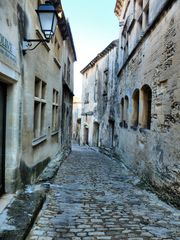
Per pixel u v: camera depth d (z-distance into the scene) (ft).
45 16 16.19
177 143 16.51
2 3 12.46
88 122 74.79
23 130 17.02
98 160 41.81
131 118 31.99
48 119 27.61
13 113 15.37
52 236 11.46
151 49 22.98
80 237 11.52
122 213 15.23
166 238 11.71
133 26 33.47
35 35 20.03
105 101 56.80
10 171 15.38
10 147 15.39
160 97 20.18
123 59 40.96
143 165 25.21
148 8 27.30
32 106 19.35
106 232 12.20
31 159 19.43
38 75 21.62
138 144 27.68
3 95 15.08
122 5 44.21
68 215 14.42
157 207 16.76
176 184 16.43
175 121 16.94
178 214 15.24
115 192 20.81
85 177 26.68
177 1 16.93
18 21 15.20
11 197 14.78
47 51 25.89
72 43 50.49
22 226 11.09
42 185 19.01
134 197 19.38
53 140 32.42
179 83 16.37
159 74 20.49
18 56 15.35
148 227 13.01
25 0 16.66
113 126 50.47
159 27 20.67
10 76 13.96
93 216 14.47
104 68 58.65
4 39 12.86
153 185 21.25
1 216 12.09
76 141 104.32
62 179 24.81
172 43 17.71
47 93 26.43
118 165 36.55
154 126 21.67
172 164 17.26
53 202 16.75
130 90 33.14
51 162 29.86
